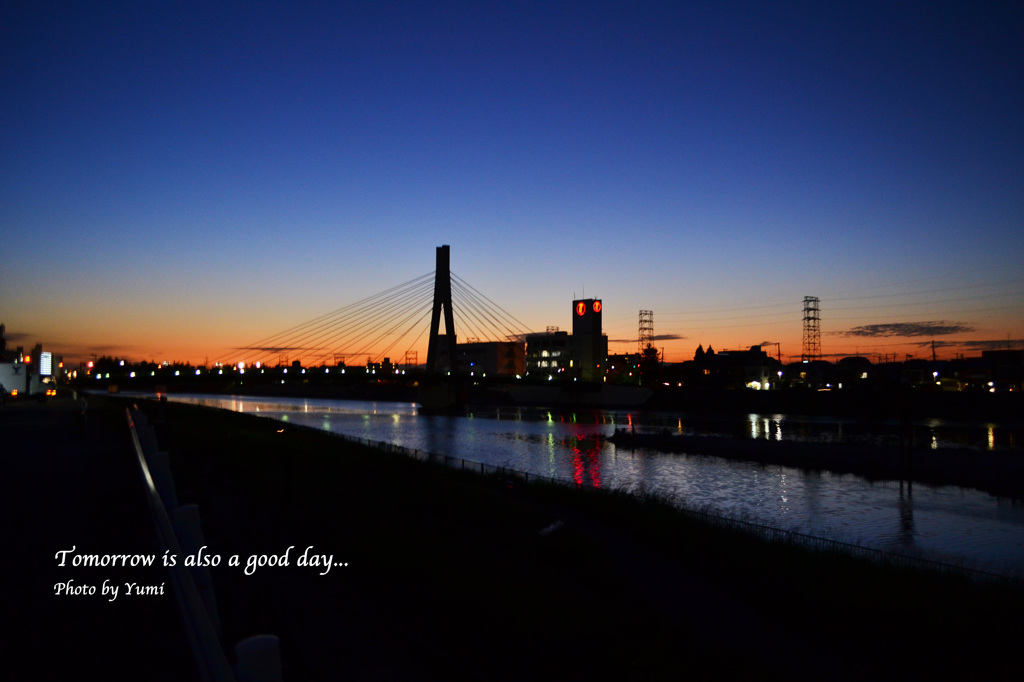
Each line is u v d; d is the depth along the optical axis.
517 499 26.72
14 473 20.14
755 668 10.43
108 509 14.84
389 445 49.66
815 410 112.31
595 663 9.71
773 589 14.64
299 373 116.12
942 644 11.88
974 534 31.53
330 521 17.09
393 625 10.23
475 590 12.34
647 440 70.75
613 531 20.88
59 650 7.54
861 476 48.56
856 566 17.33
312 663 8.70
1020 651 11.66
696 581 15.53
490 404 154.50
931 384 140.75
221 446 34.28
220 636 8.08
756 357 180.50
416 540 15.98
